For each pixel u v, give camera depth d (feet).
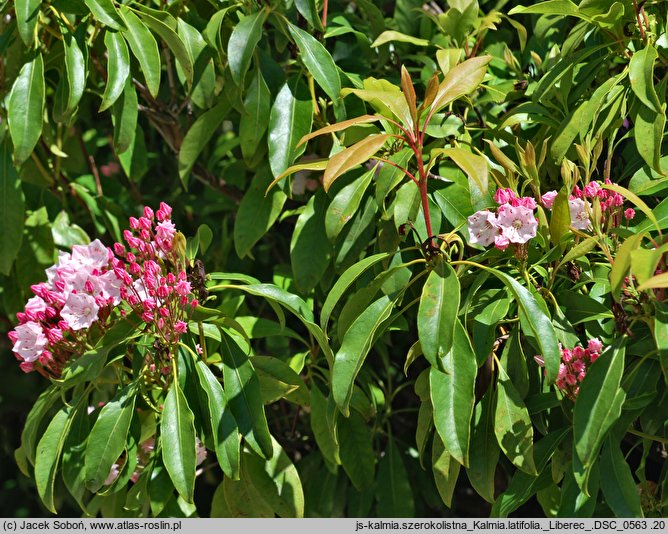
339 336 6.01
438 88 5.57
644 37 6.29
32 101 6.57
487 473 5.71
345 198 6.25
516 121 6.52
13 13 6.98
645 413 5.86
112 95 6.37
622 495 5.26
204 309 5.98
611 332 5.82
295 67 7.61
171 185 10.88
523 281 5.73
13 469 12.41
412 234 6.55
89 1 6.28
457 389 5.21
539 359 5.60
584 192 5.60
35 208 8.29
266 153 7.44
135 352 6.26
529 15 8.42
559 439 5.69
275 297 6.25
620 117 6.34
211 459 10.18
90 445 5.68
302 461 8.11
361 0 7.54
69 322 5.88
